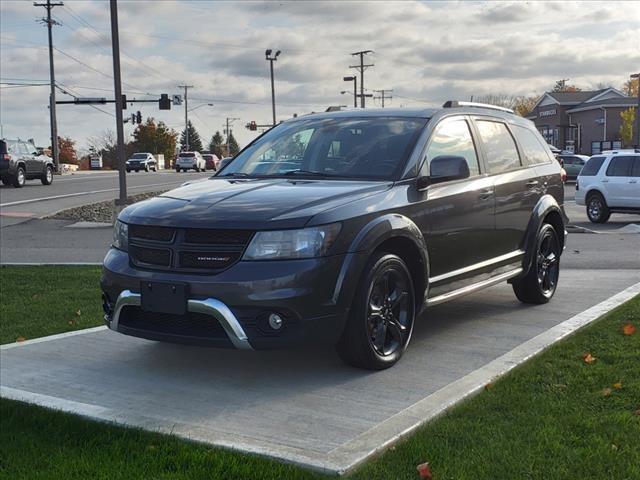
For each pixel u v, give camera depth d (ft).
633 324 20.66
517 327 21.40
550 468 11.52
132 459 12.47
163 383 16.78
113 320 17.08
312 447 12.71
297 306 15.21
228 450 12.63
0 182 118.83
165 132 366.22
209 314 15.31
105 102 141.90
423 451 12.26
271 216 15.60
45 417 14.55
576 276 30.91
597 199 62.28
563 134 255.09
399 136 19.53
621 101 233.55
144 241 16.57
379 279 16.76
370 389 15.92
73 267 35.73
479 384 15.60
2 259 41.29
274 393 15.83
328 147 19.99
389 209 17.20
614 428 13.02
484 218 20.89
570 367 16.70
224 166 21.45
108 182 126.72
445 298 19.34
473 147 21.36
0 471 12.21
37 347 20.07
